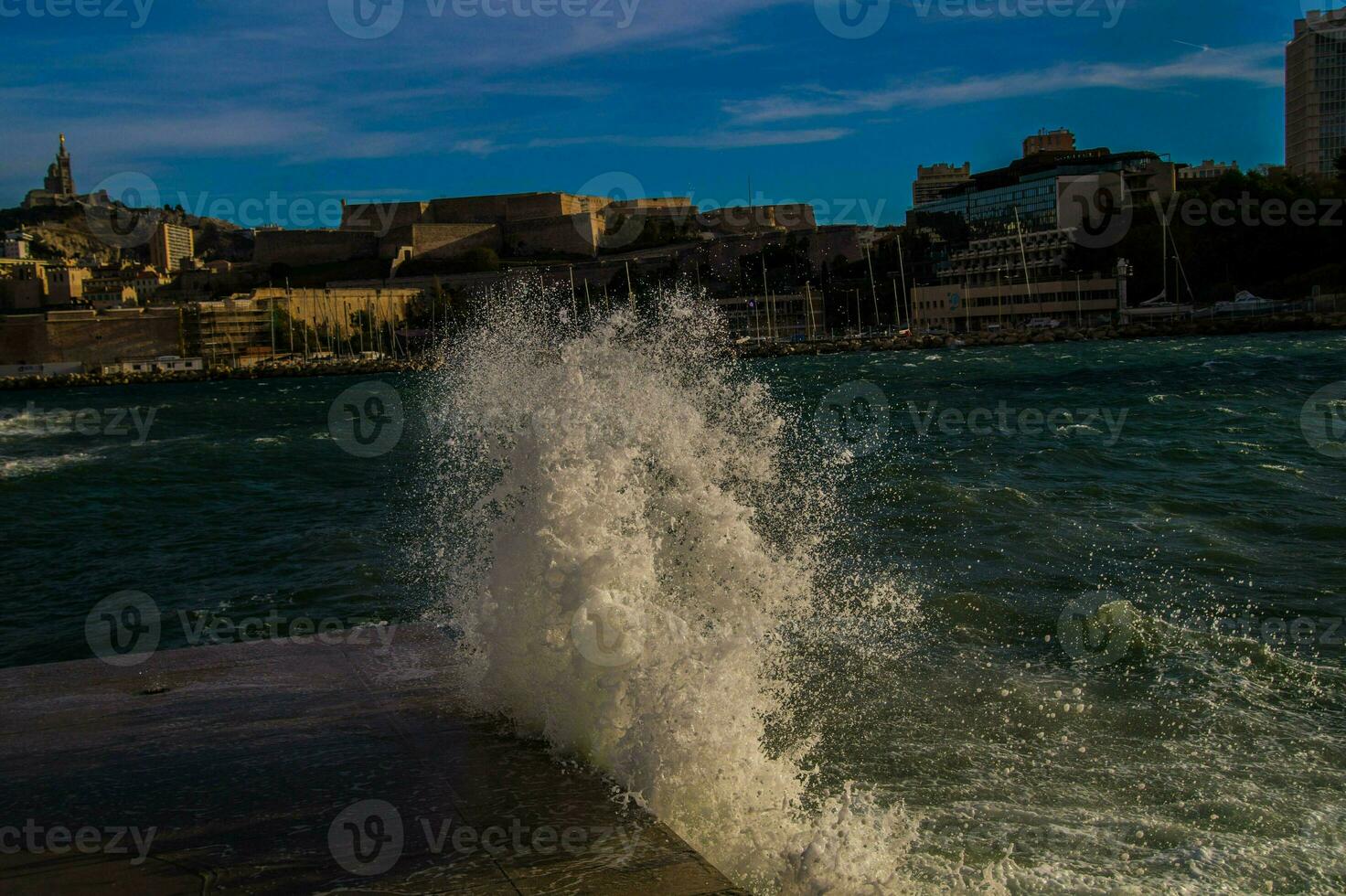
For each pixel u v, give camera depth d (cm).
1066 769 382
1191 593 649
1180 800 354
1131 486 1109
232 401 5572
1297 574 692
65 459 2469
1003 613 607
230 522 1321
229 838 295
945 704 452
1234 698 457
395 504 1378
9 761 366
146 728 397
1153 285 8650
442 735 379
